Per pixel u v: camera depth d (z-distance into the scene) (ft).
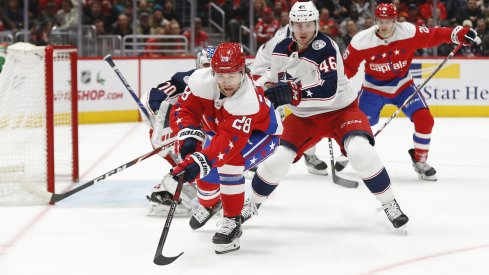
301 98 25.66
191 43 72.49
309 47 26.86
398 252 24.62
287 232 27.55
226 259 23.81
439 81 70.90
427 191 35.96
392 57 38.37
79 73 66.23
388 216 27.14
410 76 39.88
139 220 29.58
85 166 44.19
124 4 75.66
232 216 24.63
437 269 22.58
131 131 62.28
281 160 27.53
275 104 25.03
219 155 22.49
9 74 35.47
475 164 44.45
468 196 34.60
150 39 74.90
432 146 52.21
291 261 23.57
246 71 23.16
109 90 67.97
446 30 37.83
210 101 23.73
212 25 81.20
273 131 24.97
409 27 37.93
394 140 55.57
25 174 34.78
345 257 24.04
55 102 56.18
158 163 45.57
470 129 61.67
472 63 70.95
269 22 75.31
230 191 24.34
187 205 29.99
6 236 27.07
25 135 35.96
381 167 26.73
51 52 33.78
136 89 69.10
